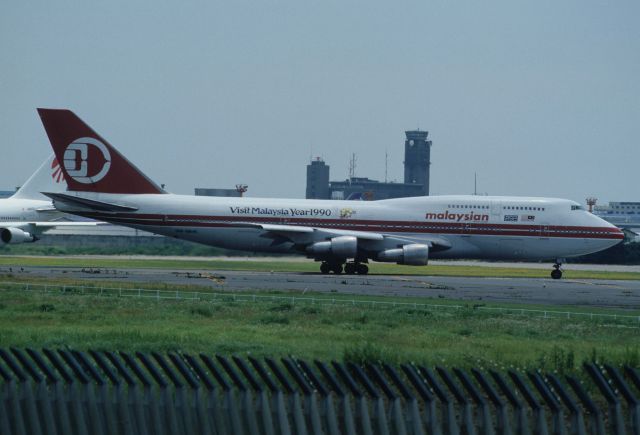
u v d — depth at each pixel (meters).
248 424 74.62
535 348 129.88
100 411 76.00
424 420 77.31
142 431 75.56
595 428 71.44
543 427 71.81
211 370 76.25
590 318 178.25
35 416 76.25
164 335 130.50
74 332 132.75
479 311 182.12
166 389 75.75
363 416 73.81
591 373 73.69
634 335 151.62
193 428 75.56
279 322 155.12
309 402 74.19
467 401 73.19
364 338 136.50
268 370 100.00
